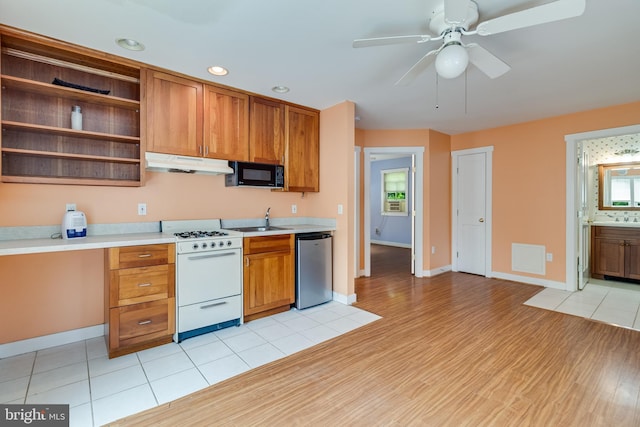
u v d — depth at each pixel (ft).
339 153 11.71
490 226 15.64
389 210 27.63
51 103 7.98
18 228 7.63
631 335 8.84
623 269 14.44
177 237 8.36
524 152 14.42
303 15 6.27
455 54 5.86
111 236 8.41
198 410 5.69
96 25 6.63
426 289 13.52
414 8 6.05
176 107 8.98
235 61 8.30
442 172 16.56
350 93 10.64
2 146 7.32
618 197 15.69
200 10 6.09
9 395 6.04
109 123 8.79
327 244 11.63
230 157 10.05
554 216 13.60
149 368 7.07
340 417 5.52
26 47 7.34
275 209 12.44
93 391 6.20
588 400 5.97
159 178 9.66
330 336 8.82
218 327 9.19
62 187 8.16
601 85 9.93
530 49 7.66
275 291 10.37
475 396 6.12
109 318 7.42
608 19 6.39
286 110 11.45
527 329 9.29
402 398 6.07
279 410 5.71
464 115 13.25
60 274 8.20
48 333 8.05
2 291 7.50
